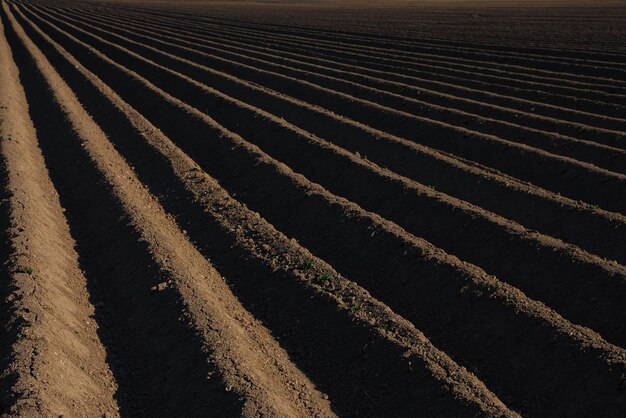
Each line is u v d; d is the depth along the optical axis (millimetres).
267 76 34062
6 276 13023
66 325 12148
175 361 11398
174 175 19922
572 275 13961
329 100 29141
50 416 9523
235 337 11773
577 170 19625
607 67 35281
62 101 27250
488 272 15062
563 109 26625
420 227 17031
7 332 11352
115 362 11930
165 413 10578
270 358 11844
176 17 76000
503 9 81562
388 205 18141
